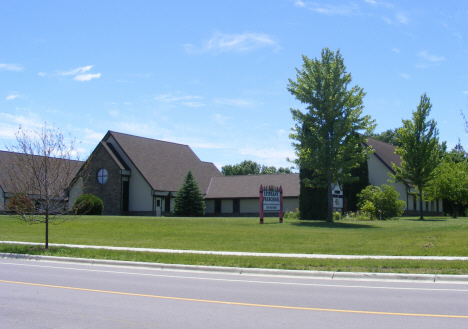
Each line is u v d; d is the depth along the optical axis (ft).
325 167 95.09
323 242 64.64
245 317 26.32
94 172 145.59
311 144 95.35
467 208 160.15
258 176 163.84
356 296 32.96
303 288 36.35
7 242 70.85
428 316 26.66
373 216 110.42
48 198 61.62
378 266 45.19
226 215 158.10
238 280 40.52
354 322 25.17
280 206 95.71
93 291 34.53
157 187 143.84
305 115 95.96
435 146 115.85
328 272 42.78
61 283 38.24
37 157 62.95
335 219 108.78
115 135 151.43
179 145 178.50
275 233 75.51
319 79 95.81
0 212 123.75
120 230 85.97
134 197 145.48
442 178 129.08
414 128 113.39
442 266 44.50
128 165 147.23
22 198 61.36
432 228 75.41
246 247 61.93
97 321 25.29
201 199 143.33
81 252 57.57
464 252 54.19
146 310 28.09
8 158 156.97
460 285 38.06
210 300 31.27
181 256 53.52
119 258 53.06
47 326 24.23
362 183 126.93
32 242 71.10
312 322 25.17
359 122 96.02
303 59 98.27
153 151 160.35
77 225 93.81
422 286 37.55
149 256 53.93
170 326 24.26
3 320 25.50
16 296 32.45
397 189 142.10
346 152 95.04
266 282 39.37
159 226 90.43
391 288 36.52
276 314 27.12
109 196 142.82
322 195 109.19
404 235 68.18
